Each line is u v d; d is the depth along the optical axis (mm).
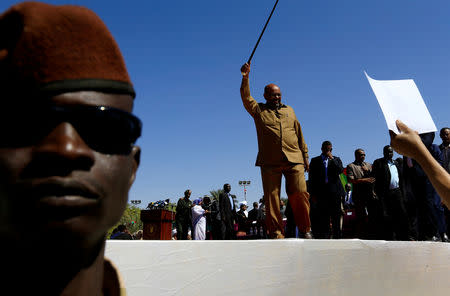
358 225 6758
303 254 1879
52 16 493
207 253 1487
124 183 542
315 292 1896
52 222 435
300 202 4223
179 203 10453
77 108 482
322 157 6355
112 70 538
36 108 463
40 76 476
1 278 465
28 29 479
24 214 436
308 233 4258
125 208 557
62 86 477
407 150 1271
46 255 457
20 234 442
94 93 507
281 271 1771
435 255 2436
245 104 4387
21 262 459
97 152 492
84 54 504
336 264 2010
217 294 1495
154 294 1288
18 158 448
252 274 1646
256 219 11711
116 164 518
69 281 492
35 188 436
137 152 645
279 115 4285
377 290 2143
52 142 454
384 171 6484
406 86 1387
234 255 1590
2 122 458
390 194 6391
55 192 443
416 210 6438
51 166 445
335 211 6168
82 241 467
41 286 478
